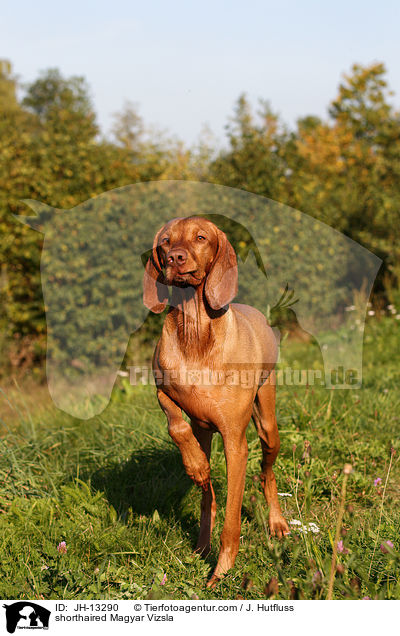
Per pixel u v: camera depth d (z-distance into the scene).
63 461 4.16
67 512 3.32
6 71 26.33
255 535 3.04
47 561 2.76
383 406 5.04
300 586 2.34
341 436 4.40
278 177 5.46
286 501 3.54
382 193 9.21
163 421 4.61
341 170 12.26
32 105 24.61
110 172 7.10
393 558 2.45
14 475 3.67
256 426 3.17
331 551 2.73
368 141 12.59
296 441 4.17
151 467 3.92
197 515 3.38
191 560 2.71
